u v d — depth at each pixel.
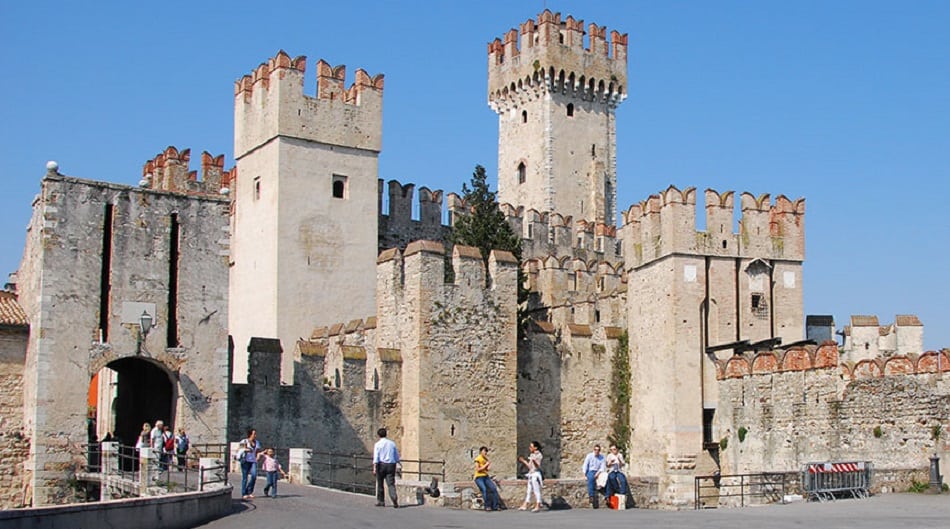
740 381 54.16
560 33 102.94
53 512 26.22
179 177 75.69
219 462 39.84
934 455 43.41
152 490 38.72
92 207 47.25
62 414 45.72
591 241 90.38
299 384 53.12
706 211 57.47
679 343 55.94
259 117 70.06
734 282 57.31
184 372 48.19
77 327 46.41
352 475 53.56
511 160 105.31
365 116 70.88
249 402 51.84
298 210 68.00
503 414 55.41
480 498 40.94
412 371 53.94
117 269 47.44
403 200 79.00
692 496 54.88
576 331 60.16
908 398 44.91
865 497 41.16
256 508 36.47
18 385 46.88
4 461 45.94
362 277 69.50
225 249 49.78
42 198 46.66
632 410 59.25
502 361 55.75
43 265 46.06
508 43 106.31
